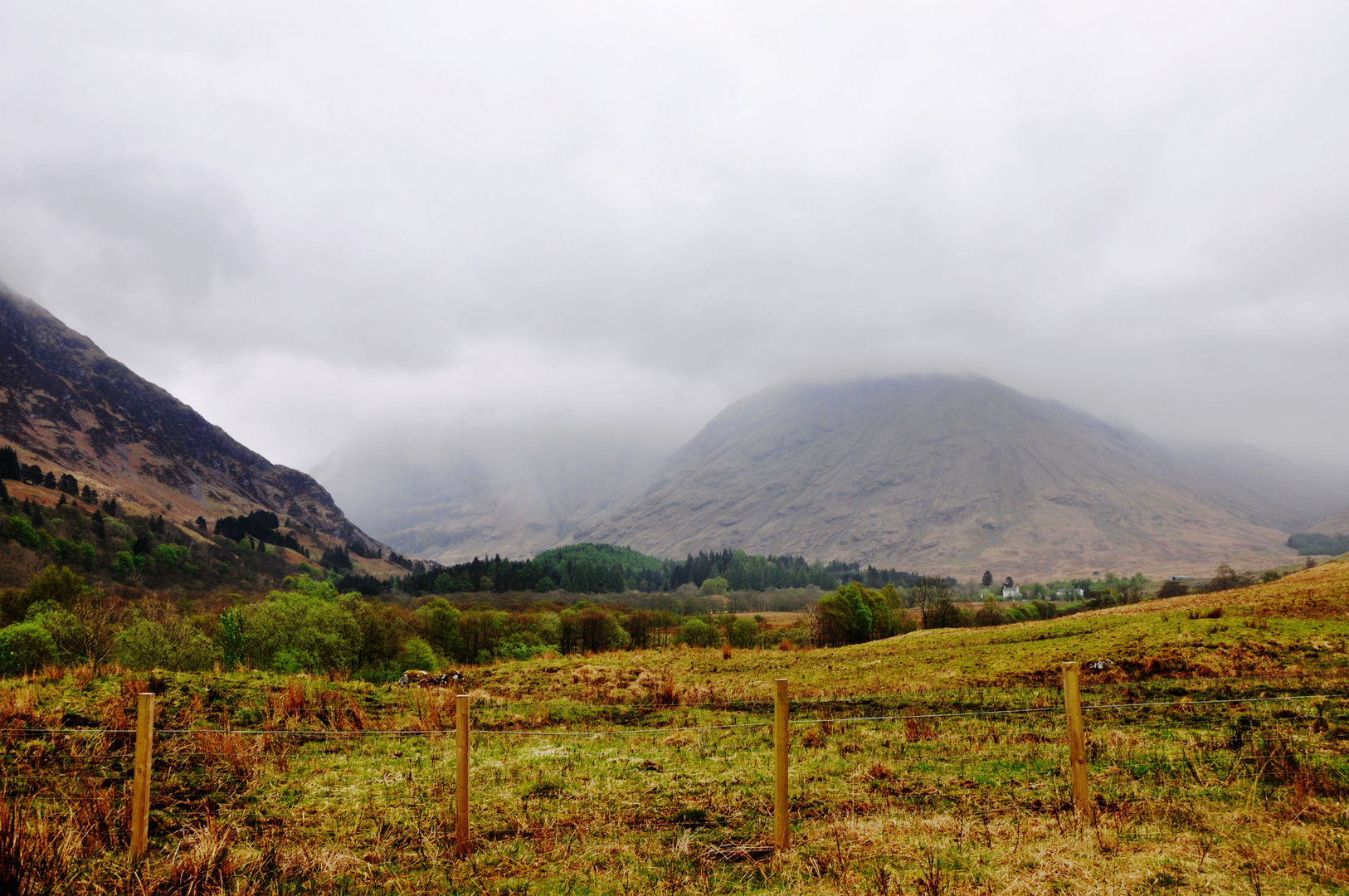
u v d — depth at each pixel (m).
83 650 54.28
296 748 15.24
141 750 8.48
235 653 55.75
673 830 10.27
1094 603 159.50
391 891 8.41
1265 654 24.62
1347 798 10.01
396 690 25.28
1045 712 18.19
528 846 9.66
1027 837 9.27
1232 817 9.57
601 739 17.05
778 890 8.07
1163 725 15.52
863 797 11.51
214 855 8.70
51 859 8.25
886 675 30.70
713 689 28.38
